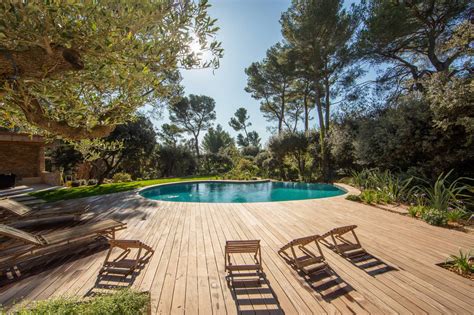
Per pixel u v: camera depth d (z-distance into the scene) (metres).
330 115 17.73
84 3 1.49
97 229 4.32
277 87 22.56
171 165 24.94
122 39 1.61
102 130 2.20
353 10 15.32
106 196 9.70
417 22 12.02
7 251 3.58
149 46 1.82
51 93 1.74
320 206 7.86
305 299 2.79
